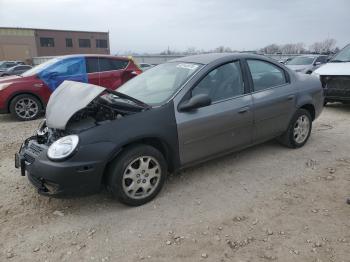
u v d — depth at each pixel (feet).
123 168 11.10
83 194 10.80
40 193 10.94
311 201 11.94
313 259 8.98
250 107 14.17
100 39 215.31
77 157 10.32
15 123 25.70
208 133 13.00
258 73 15.06
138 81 14.99
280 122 15.79
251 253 9.29
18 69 80.48
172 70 14.30
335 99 26.32
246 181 13.65
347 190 12.73
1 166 15.92
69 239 10.12
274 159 15.85
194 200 12.21
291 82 16.28
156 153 11.84
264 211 11.36
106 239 10.07
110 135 10.77
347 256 9.05
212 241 9.84
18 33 180.75
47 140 11.60
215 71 13.58
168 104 12.14
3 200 12.53
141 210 11.61
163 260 9.12
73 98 11.31
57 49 200.44
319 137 19.34
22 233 10.47
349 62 26.81
